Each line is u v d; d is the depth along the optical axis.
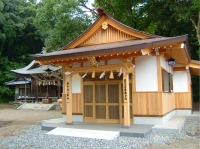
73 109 9.97
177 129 7.28
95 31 9.95
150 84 8.34
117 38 9.54
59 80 23.88
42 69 25.61
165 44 7.00
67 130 7.68
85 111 9.72
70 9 17.06
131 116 8.63
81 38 10.14
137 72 8.62
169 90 10.28
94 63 8.00
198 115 11.73
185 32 18.20
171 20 18.12
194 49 18.89
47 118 14.42
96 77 9.58
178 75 12.52
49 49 19.70
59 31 17.86
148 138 6.62
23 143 6.49
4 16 32.78
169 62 8.80
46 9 18.20
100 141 6.32
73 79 10.13
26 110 22.22
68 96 8.84
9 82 31.67
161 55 8.25
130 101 8.73
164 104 8.64
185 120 10.80
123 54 7.35
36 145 6.20
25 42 38.59
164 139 6.53
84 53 7.70
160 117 8.10
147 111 8.30
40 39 38.25
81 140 6.51
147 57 8.48
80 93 9.86
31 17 35.66
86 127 8.01
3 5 32.69
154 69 8.32
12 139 7.07
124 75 7.67
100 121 9.34
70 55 7.99
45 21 19.23
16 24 33.75
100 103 9.42
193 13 15.68
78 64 9.82
